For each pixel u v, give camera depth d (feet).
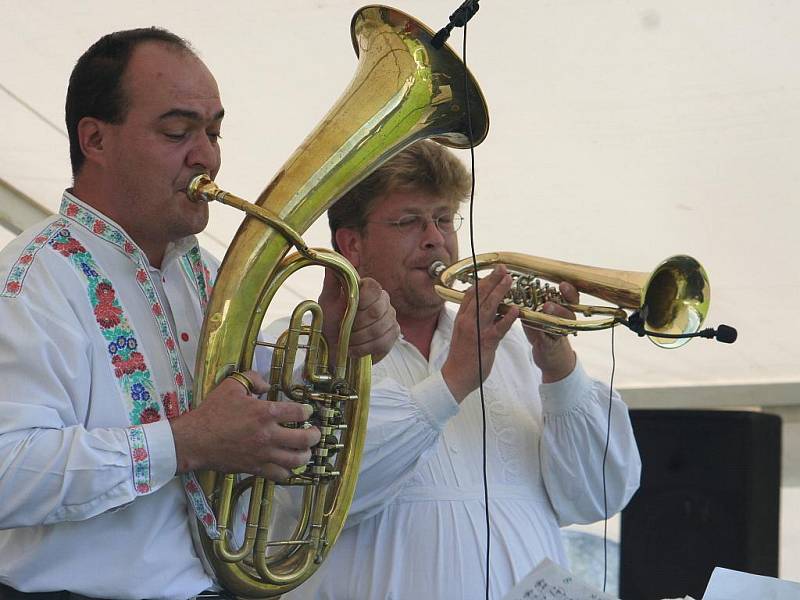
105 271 26.99
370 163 28.76
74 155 28.14
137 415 26.37
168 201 26.91
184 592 26.43
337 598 32.55
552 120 49.08
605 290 33.86
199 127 27.17
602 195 50.85
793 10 44.68
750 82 47.01
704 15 45.34
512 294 34.71
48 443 24.40
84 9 45.88
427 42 30.12
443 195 35.99
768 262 51.24
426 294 35.70
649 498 45.52
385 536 33.01
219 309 25.95
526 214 51.88
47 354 25.23
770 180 49.16
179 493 26.78
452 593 32.35
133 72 26.99
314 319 27.45
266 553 28.91
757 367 54.19
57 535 25.41
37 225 27.71
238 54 47.73
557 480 35.47
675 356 54.29
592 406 35.63
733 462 44.75
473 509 33.58
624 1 45.47
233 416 25.16
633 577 45.19
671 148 49.08
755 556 44.14
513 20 46.55
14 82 47.78
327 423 27.27
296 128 49.85
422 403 32.55
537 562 33.71
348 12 46.09
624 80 47.65
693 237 51.42
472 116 31.37
